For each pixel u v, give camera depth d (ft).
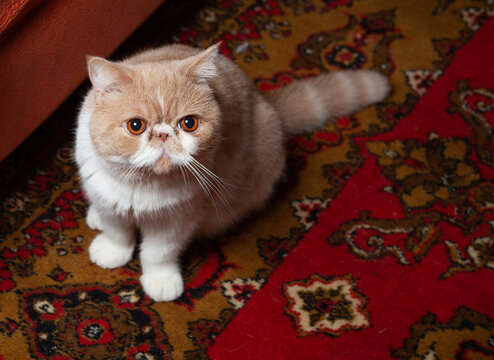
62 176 3.42
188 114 2.54
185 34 3.98
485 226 3.49
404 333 3.11
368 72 3.74
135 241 3.24
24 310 3.01
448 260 3.35
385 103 3.90
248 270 3.25
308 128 3.64
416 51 4.15
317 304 3.16
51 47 2.91
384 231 3.42
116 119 2.50
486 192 3.61
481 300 3.24
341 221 3.44
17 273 3.11
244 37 4.05
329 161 3.65
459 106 3.93
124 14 3.22
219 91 2.88
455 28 4.29
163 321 3.05
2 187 3.34
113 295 3.10
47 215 3.29
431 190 3.59
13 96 2.85
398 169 3.65
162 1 3.51
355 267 3.29
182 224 2.94
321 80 3.65
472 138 3.81
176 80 2.54
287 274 3.25
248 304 3.14
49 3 2.81
